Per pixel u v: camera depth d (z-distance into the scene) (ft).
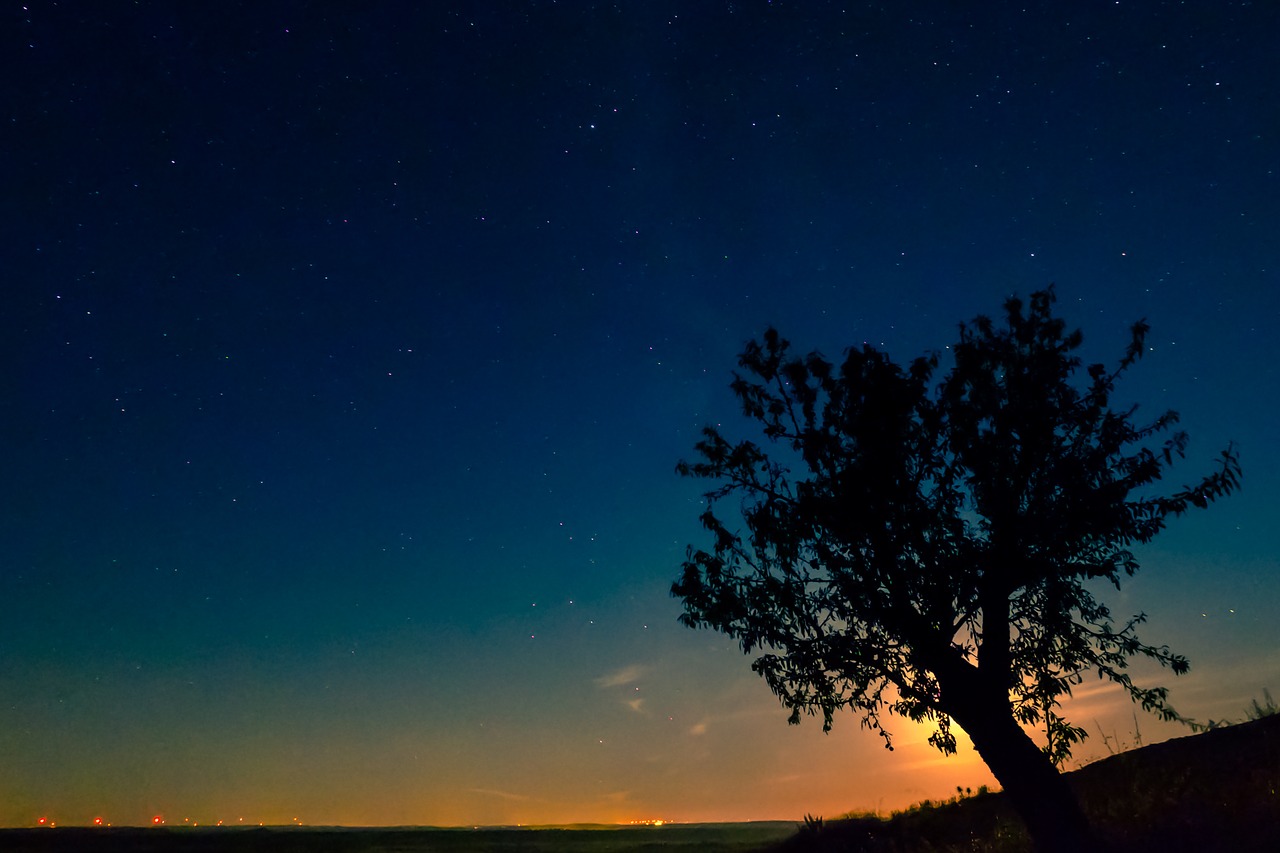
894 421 44.83
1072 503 42.60
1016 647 43.39
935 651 43.32
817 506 45.50
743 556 48.06
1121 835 40.14
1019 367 45.42
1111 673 42.45
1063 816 39.91
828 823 69.05
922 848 53.93
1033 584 43.14
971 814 58.70
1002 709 42.06
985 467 43.57
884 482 44.06
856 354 46.75
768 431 48.39
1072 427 44.45
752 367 49.37
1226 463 41.39
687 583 47.91
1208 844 35.45
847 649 45.06
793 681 46.91
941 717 45.01
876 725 46.11
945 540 43.45
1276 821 35.68
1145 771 52.44
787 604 45.83
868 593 44.83
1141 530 42.04
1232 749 52.24
